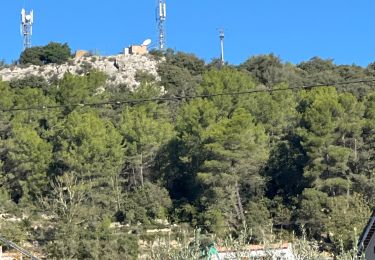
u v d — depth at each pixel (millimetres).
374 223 26953
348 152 56812
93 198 54875
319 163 56219
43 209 47625
